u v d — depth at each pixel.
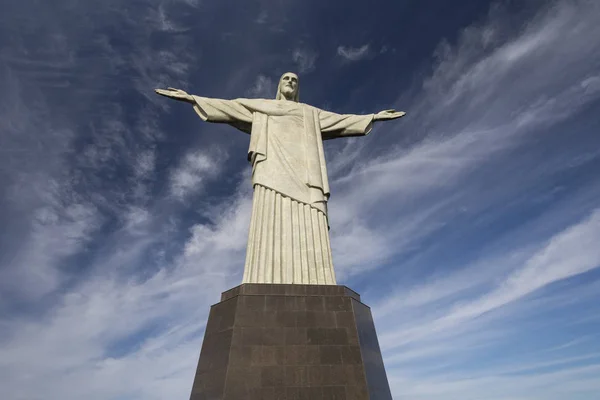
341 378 15.98
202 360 17.02
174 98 24.08
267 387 15.36
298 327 17.03
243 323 16.80
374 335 19.34
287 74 27.52
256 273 19.36
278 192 21.92
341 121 26.34
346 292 18.62
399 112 27.56
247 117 24.72
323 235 21.25
